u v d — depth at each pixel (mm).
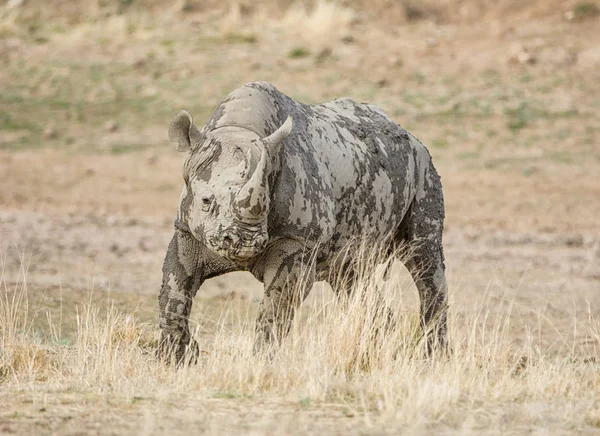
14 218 65625
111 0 108750
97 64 95875
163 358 28297
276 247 28172
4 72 94812
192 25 103562
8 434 21234
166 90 91125
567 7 101750
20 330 35062
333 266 31625
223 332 30625
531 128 83875
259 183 25266
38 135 85438
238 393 25234
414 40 98625
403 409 23172
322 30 100312
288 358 27281
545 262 55875
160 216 68312
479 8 103125
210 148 27297
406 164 34062
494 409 24328
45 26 104188
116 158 81562
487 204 70812
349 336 29062
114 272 50750
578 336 38219
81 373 27734
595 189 73875
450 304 34562
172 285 28266
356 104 34625
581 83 90062
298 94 88375
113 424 22125
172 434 21312
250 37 99375
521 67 92562
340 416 23219
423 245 34781
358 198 31734
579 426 23016
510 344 34281
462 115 85688
